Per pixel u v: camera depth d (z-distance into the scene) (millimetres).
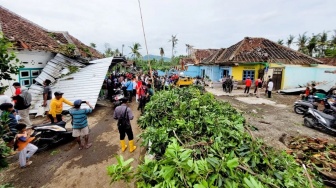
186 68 36438
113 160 4867
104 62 11758
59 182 4000
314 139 5504
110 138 6312
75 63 11641
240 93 16062
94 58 18125
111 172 1909
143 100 8898
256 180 1810
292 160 2674
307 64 18422
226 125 3123
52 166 4598
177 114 3764
